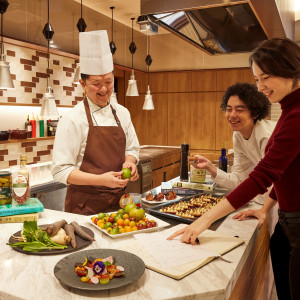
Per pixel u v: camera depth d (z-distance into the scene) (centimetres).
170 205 206
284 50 130
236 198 137
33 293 104
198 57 736
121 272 111
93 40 197
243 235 157
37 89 464
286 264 186
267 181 134
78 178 190
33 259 129
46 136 492
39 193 320
